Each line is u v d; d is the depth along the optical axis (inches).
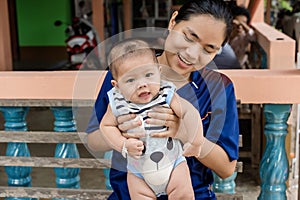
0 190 95.3
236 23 206.1
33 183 163.2
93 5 314.8
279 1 377.7
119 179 74.7
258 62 193.3
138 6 456.4
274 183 94.0
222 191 94.4
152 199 68.7
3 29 165.9
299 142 150.1
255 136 163.6
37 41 444.8
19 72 98.2
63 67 372.8
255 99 90.1
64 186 98.3
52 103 93.0
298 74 91.1
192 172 73.8
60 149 97.2
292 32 253.6
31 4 437.4
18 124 98.3
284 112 91.6
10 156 97.0
